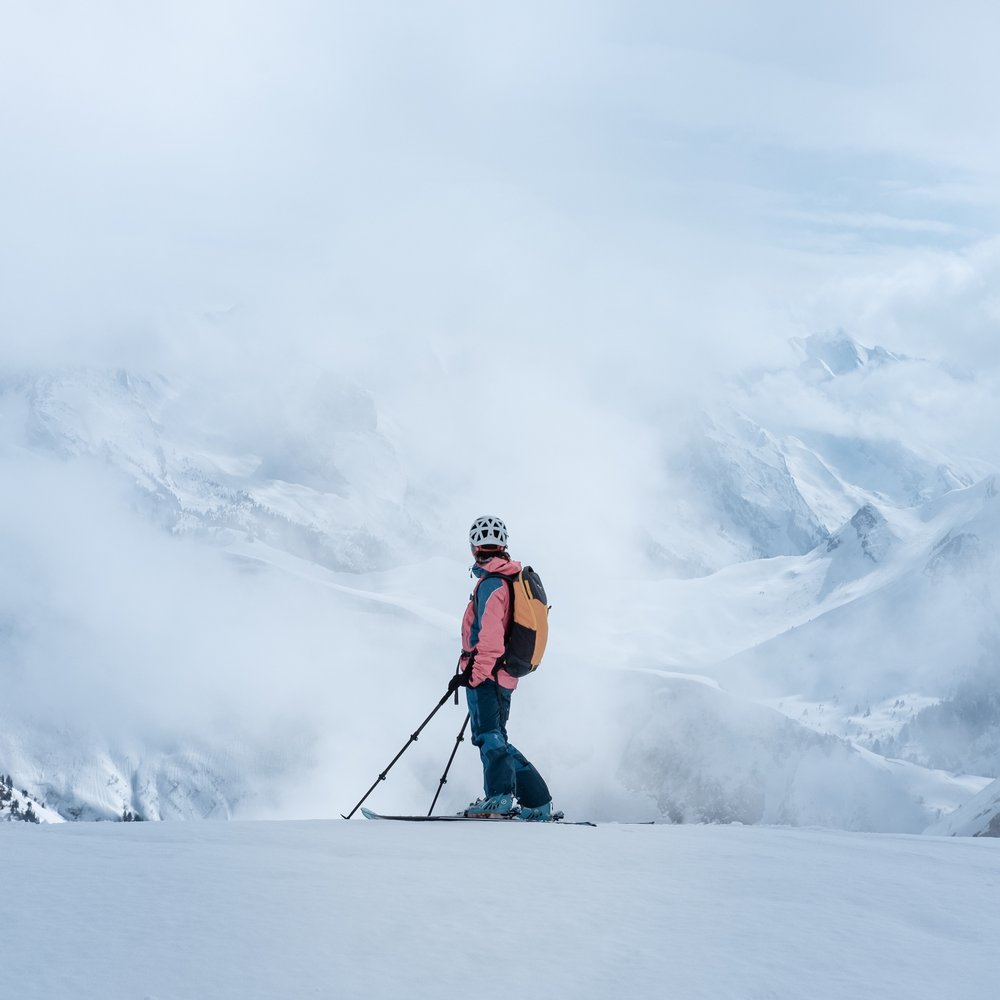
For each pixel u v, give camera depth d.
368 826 7.07
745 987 3.54
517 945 3.91
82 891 4.44
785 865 5.98
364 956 3.67
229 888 4.58
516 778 8.63
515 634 8.55
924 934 4.50
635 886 5.12
